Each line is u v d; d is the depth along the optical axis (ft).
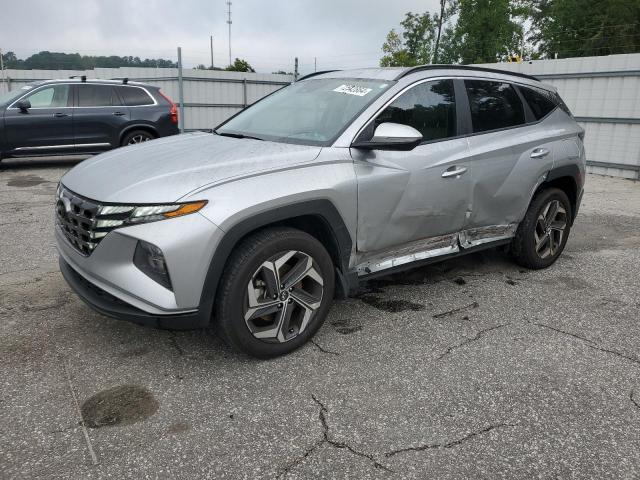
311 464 7.25
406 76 11.94
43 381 9.06
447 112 12.40
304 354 10.24
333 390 9.04
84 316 11.59
